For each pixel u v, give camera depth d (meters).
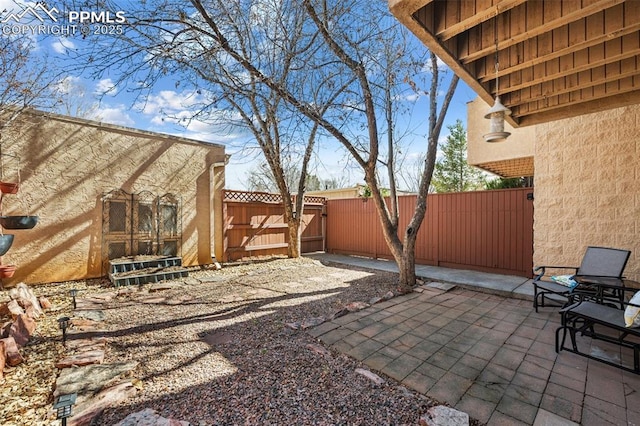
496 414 1.94
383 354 2.77
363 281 5.81
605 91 3.49
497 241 6.37
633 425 1.83
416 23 2.28
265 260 8.09
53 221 5.30
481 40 2.65
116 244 5.98
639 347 2.38
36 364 2.51
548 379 2.35
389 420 1.87
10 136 4.91
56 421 1.82
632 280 4.31
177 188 6.86
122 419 1.83
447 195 7.18
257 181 12.09
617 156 4.55
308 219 9.81
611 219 4.59
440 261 7.31
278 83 4.25
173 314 3.87
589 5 2.04
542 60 2.75
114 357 2.68
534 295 4.27
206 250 7.37
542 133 5.29
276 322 3.57
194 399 2.06
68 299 4.45
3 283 4.80
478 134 7.43
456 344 2.99
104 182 5.85
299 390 2.18
